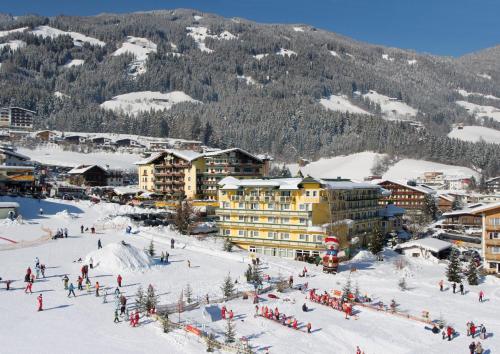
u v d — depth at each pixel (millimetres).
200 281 68875
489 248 88625
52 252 76625
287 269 81625
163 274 70938
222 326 52812
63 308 53469
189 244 92375
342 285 74000
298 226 94125
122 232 95500
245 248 99688
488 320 60062
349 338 52219
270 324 54438
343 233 96750
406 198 171000
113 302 56750
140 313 53500
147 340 46406
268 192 97750
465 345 51344
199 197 142375
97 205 120812
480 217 139875
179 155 144875
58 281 63000
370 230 111438
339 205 100125
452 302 68000
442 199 181500
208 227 108438
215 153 141875
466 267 91875
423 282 79062
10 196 116375
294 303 63031
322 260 86625
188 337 47812
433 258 99438
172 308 56188
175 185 146875
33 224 96312
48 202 118000
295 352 47406
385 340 51844
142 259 73375
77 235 90812
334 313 60062
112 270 69125
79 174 171000
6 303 53719
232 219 101500
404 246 104438
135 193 149000
